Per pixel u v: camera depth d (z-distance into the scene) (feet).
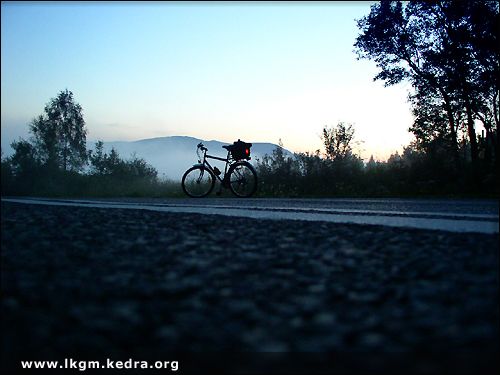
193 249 20.36
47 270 17.01
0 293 14.35
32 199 64.03
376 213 31.50
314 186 60.49
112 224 29.04
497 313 11.72
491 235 22.24
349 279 15.16
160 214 34.60
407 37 58.90
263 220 29.35
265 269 16.62
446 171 57.06
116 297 13.79
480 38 56.03
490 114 58.23
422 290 13.64
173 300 13.44
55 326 11.53
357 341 10.26
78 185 93.45
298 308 12.36
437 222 27.04
